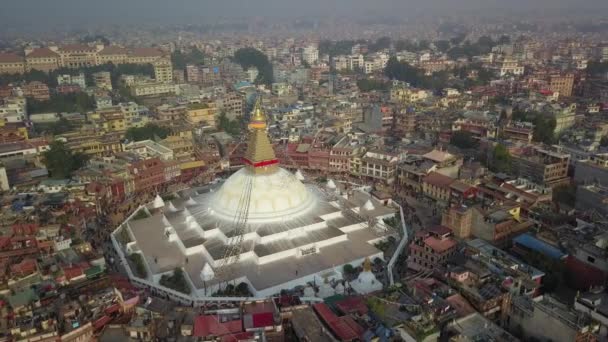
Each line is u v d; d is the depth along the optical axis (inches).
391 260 4778.5
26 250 4461.1
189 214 5467.5
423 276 4052.7
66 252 4458.7
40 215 5152.6
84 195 5910.4
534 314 3393.2
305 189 5674.2
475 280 3794.3
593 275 4092.0
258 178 5290.4
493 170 6909.5
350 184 6934.1
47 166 6628.9
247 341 3147.1
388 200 6171.3
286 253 4758.9
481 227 4953.3
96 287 3964.1
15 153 7145.7
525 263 4367.6
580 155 6589.6
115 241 5216.5
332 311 3580.2
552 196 6072.8
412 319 3189.0
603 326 3277.6
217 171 7618.1
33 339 3137.3
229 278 4419.3
